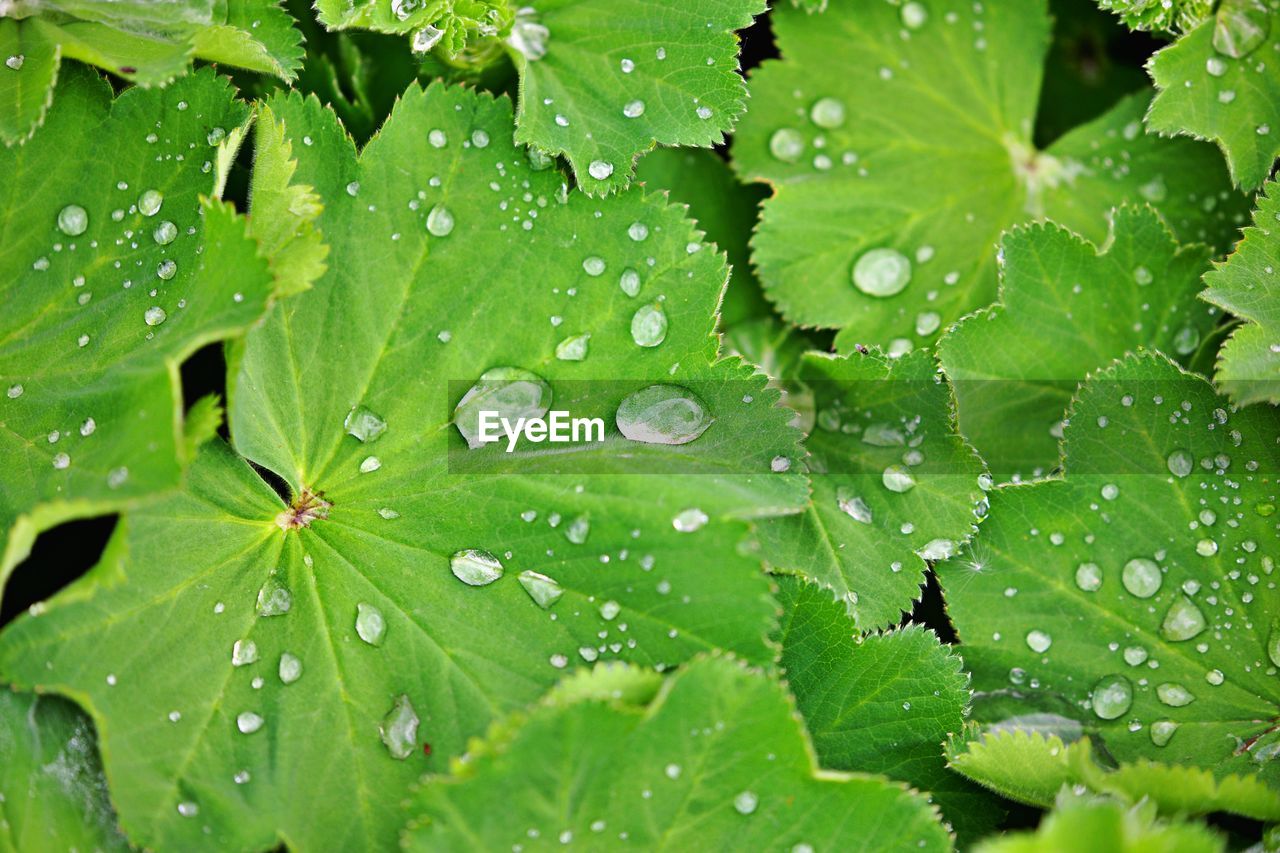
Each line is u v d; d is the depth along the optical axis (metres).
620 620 0.31
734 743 0.30
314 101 0.32
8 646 0.30
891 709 0.32
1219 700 0.32
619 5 0.33
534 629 0.31
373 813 0.31
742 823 0.31
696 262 0.32
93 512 0.29
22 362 0.31
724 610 0.31
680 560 0.31
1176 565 0.32
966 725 0.32
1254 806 0.31
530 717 0.30
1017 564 0.33
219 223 0.31
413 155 0.32
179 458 0.29
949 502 0.33
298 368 0.32
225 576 0.31
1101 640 0.32
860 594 0.32
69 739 0.31
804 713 0.32
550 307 0.32
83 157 0.32
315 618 0.31
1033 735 0.31
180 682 0.31
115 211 0.32
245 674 0.31
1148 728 0.32
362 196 0.32
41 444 0.31
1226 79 0.33
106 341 0.31
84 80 0.32
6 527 0.30
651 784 0.30
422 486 0.32
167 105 0.32
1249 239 0.33
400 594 0.31
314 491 0.32
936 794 0.32
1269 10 0.33
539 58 0.33
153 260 0.31
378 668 0.31
